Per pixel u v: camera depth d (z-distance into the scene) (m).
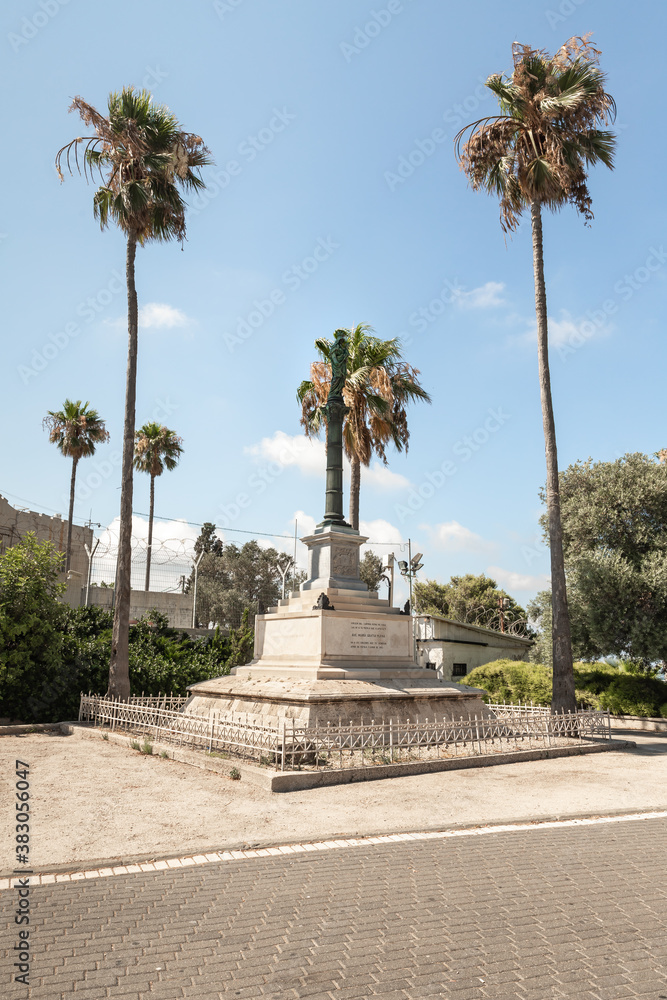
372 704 12.66
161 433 46.56
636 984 3.75
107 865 5.91
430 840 6.84
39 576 16.16
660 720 19.14
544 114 16.52
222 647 23.92
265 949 4.16
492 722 12.68
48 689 16.23
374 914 4.76
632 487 20.95
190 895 5.14
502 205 18.70
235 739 10.98
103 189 18.80
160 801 8.26
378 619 14.74
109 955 4.06
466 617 51.75
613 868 5.91
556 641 16.20
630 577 19.27
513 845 6.68
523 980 3.78
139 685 18.58
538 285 17.83
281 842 6.62
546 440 17.06
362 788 9.27
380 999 3.55
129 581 17.08
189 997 3.56
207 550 65.06
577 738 14.31
